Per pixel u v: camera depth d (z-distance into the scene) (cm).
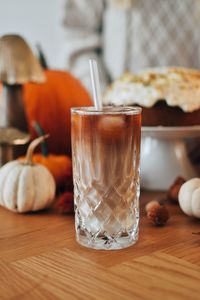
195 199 58
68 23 143
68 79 96
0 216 63
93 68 50
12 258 48
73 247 51
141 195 73
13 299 39
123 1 133
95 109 51
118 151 49
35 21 190
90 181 50
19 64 77
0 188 65
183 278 42
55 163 75
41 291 40
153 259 47
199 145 88
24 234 55
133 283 41
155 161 77
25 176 63
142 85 74
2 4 190
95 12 141
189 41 133
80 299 39
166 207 63
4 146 76
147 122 73
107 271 44
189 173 77
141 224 59
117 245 50
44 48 191
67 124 93
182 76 75
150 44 134
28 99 91
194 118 73
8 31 192
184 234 55
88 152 50
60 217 62
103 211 50
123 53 137
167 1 131
